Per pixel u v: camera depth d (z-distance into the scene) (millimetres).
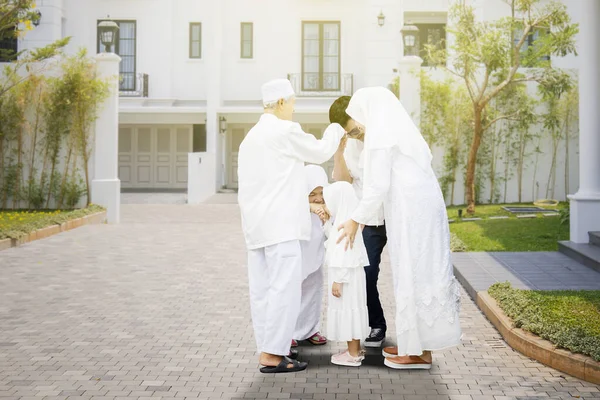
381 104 4246
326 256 4387
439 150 15273
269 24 22594
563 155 15359
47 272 7848
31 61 14016
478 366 4309
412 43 14945
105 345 4801
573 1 16875
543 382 3973
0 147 14398
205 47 22688
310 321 4832
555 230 10789
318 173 4688
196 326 5375
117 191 13844
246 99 22656
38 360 4422
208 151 21703
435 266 4098
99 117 13945
